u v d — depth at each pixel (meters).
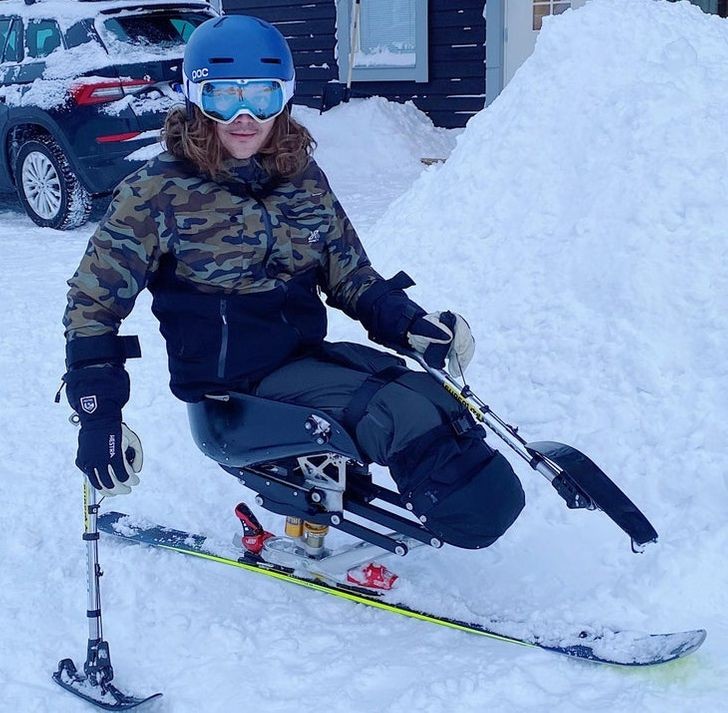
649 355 3.17
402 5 9.93
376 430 2.12
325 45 10.63
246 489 3.14
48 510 3.07
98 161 6.90
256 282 2.24
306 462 2.37
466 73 9.80
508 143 4.23
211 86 2.07
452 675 2.12
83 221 7.28
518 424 3.22
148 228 2.12
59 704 2.16
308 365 2.29
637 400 3.08
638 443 2.95
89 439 1.99
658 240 3.43
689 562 2.37
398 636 2.32
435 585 2.53
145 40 7.10
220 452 2.40
